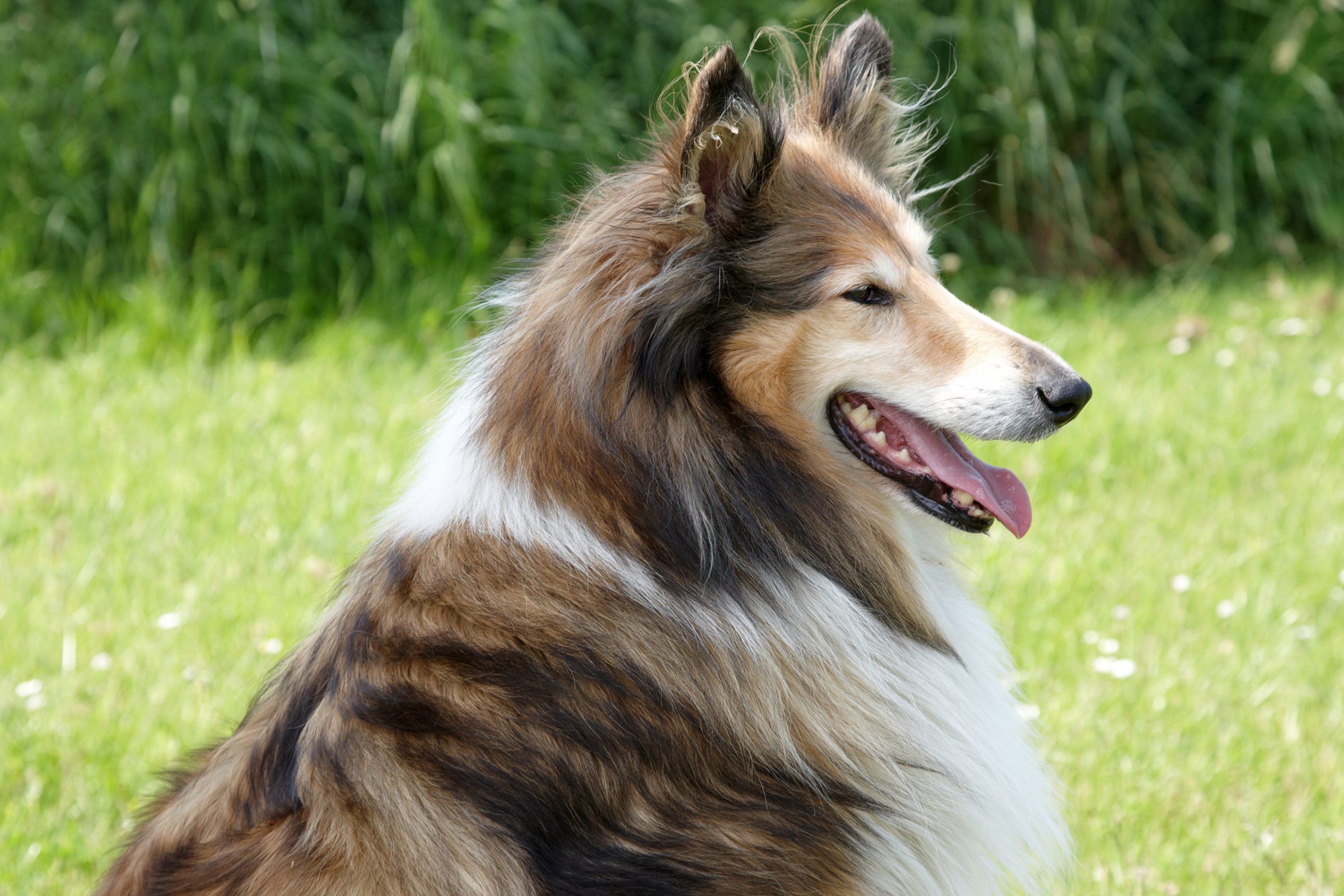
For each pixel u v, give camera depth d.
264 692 3.76
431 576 3.37
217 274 10.72
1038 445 8.31
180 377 9.71
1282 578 6.80
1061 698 5.73
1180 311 10.94
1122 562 6.99
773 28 4.69
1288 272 11.80
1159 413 8.82
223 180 10.81
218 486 8.02
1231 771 5.27
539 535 3.35
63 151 10.61
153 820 3.45
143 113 10.69
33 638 6.42
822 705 3.48
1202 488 7.83
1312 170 12.16
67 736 5.62
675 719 3.27
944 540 4.11
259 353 10.33
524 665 3.21
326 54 10.88
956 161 11.85
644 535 3.37
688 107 3.42
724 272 3.50
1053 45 11.90
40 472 8.30
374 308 10.59
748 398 3.59
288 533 7.45
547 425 3.41
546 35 11.19
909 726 3.58
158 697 5.92
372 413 9.05
